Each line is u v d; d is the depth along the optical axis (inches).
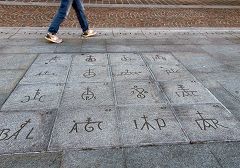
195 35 283.7
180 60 207.9
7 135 112.1
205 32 296.2
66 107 135.0
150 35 277.1
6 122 120.9
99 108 134.7
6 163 96.7
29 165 96.1
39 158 99.6
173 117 128.6
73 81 165.3
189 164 99.0
